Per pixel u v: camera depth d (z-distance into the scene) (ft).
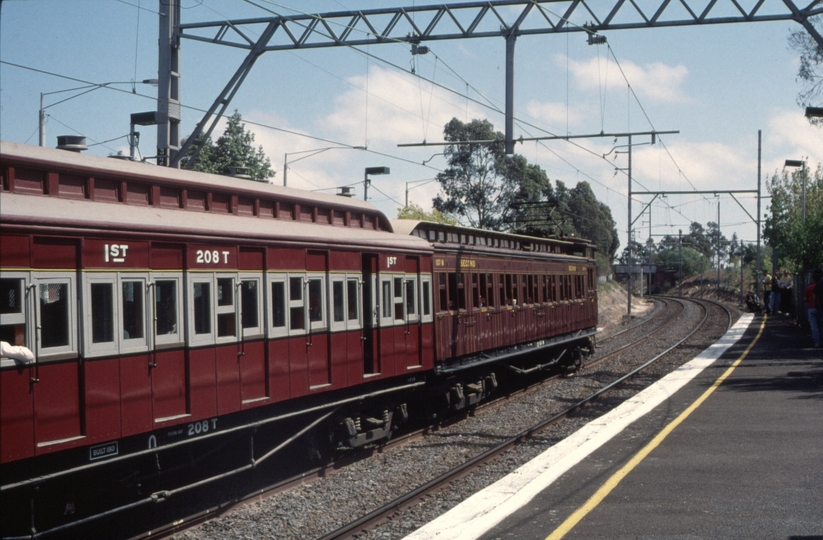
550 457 31.76
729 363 62.80
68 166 24.02
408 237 43.60
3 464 20.84
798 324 101.14
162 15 48.11
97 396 23.02
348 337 36.27
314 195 36.37
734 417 39.11
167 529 26.09
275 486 31.63
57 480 22.44
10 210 20.98
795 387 48.21
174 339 25.98
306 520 27.89
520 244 62.90
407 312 42.42
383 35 46.47
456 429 46.34
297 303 32.55
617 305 206.08
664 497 25.59
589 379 66.28
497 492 26.66
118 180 25.94
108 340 23.52
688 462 30.25
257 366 29.91
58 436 21.89
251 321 29.78
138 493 25.99
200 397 26.91
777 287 129.29
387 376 39.88
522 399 57.82
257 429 30.53
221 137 176.55
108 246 23.58
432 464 36.58
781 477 27.68
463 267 49.80
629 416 40.34
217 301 27.89
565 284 72.13
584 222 292.81
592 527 22.71
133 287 24.53
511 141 46.83
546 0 45.47
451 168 191.11
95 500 26.12
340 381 35.45
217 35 47.91
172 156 47.78
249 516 28.22
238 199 31.37
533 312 62.59
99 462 23.12
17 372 20.81
